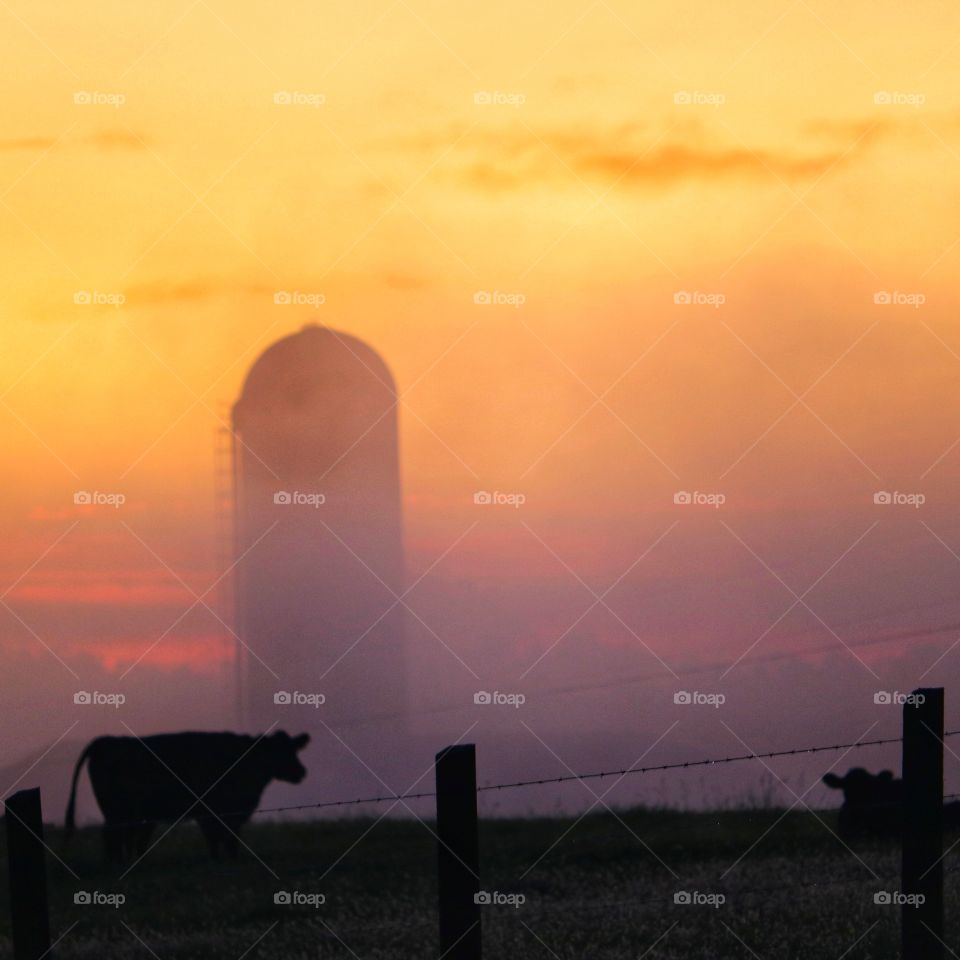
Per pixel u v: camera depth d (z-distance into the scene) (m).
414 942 28.34
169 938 29.81
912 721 23.84
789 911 29.42
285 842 40.59
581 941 27.62
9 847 20.86
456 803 20.92
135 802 44.81
